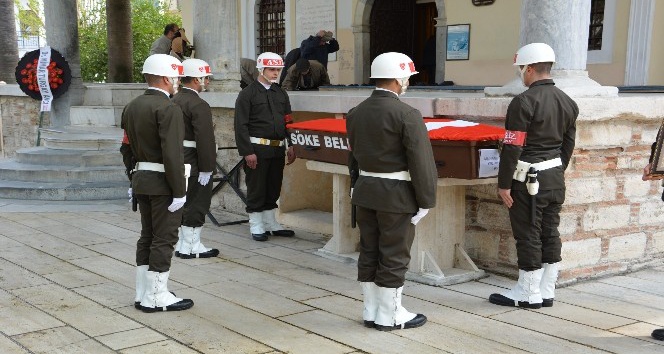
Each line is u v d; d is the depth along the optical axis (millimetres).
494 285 5395
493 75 12570
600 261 5617
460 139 4832
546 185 4629
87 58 20094
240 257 6348
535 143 4602
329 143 5809
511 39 12203
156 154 4617
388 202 4207
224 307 4883
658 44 10352
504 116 5254
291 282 5527
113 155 10055
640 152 5688
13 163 10281
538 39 5559
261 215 7035
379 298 4406
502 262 5609
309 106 7023
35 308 4855
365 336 4297
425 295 5137
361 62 14578
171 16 23812
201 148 6008
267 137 6844
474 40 12828
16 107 15656
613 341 4199
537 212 4680
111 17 15766
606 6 10805
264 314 4734
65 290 5293
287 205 7797
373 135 4215
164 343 4184
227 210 8500
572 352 4027
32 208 8664
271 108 6836
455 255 5738
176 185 4559
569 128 4746
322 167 6113
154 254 4707
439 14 13352
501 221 5570
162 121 4508
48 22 12555
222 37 8516
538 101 4523
